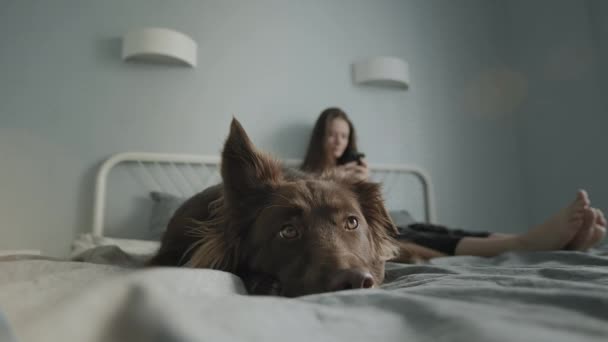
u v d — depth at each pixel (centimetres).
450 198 504
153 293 46
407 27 522
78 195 386
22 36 402
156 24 436
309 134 464
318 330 52
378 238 164
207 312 53
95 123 404
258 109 452
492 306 61
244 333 47
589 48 447
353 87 489
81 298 42
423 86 517
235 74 450
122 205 390
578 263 149
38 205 377
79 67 409
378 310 62
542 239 210
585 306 58
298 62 473
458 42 542
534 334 44
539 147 514
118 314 42
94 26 420
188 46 406
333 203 139
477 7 559
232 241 145
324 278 104
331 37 490
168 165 408
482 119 535
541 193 512
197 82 437
